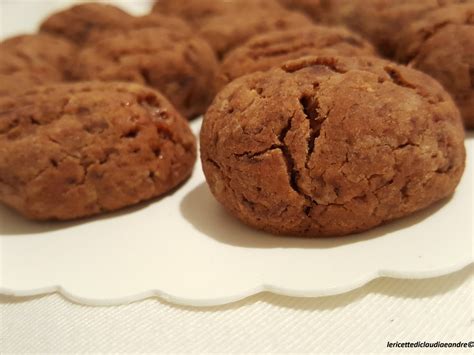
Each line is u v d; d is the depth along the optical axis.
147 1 0.28
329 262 0.10
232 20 0.18
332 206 0.10
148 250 0.11
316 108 0.10
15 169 0.11
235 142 0.10
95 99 0.12
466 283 0.10
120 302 0.10
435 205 0.11
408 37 0.15
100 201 0.12
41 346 0.09
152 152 0.12
